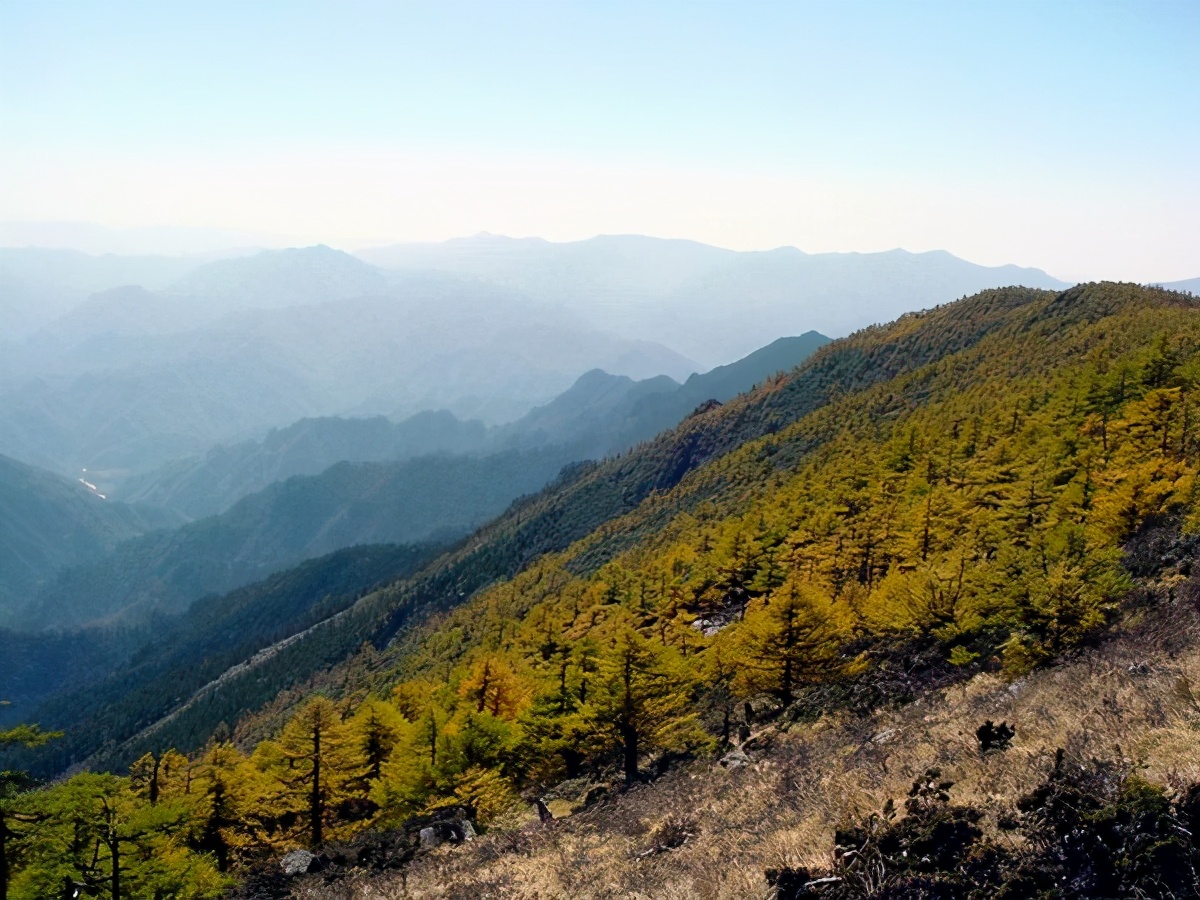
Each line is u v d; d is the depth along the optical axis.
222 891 23.50
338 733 36.62
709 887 11.56
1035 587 23.86
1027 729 13.73
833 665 32.81
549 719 34.91
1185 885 7.60
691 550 77.75
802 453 127.38
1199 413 43.62
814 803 13.95
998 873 8.67
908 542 45.91
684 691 32.34
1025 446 59.94
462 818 29.53
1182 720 11.20
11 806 18.55
